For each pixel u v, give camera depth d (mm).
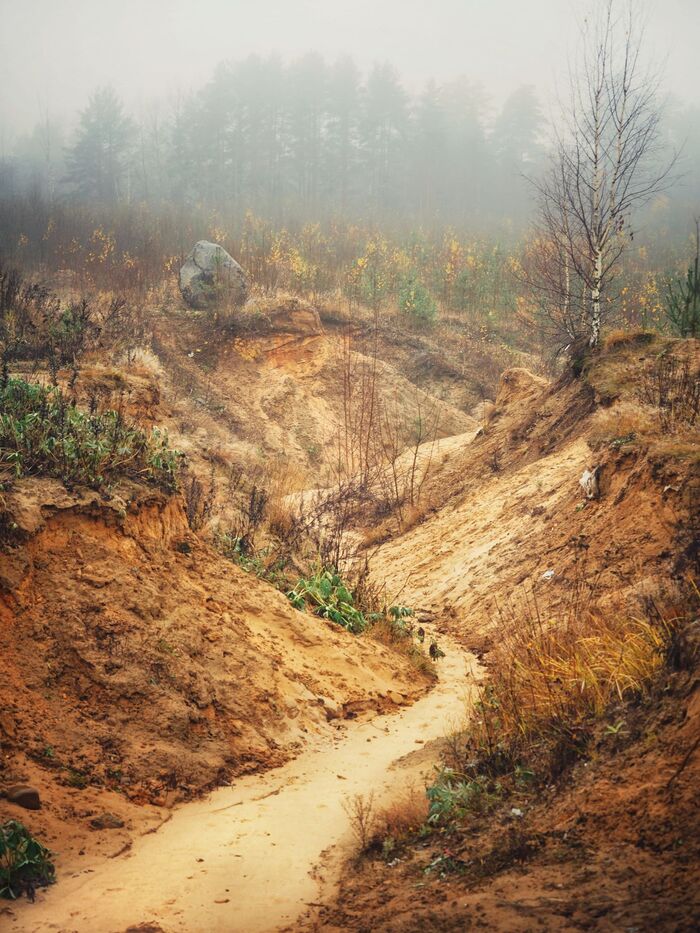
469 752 6785
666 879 4258
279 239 49562
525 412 22312
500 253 49906
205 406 30438
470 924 4246
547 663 7176
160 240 49031
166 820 6199
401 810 6047
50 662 6922
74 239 42969
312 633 9766
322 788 6965
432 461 26609
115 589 7789
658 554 11008
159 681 7371
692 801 4695
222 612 8953
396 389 37094
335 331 40844
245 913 4930
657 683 5883
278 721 7957
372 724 8758
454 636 13008
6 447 8250
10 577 7090
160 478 9508
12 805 5676
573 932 3955
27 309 21422
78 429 9008
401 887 5047
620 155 20047
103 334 24891
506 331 44969
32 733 6355
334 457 32031
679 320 19500
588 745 5781
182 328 34188
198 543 9883
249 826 6145
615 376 18625
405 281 45688
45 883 5066
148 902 4961
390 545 20156
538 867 4777
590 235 20406
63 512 7902
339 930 4590
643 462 12508
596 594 11242
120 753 6629
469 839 5445
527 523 15648
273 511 15875
